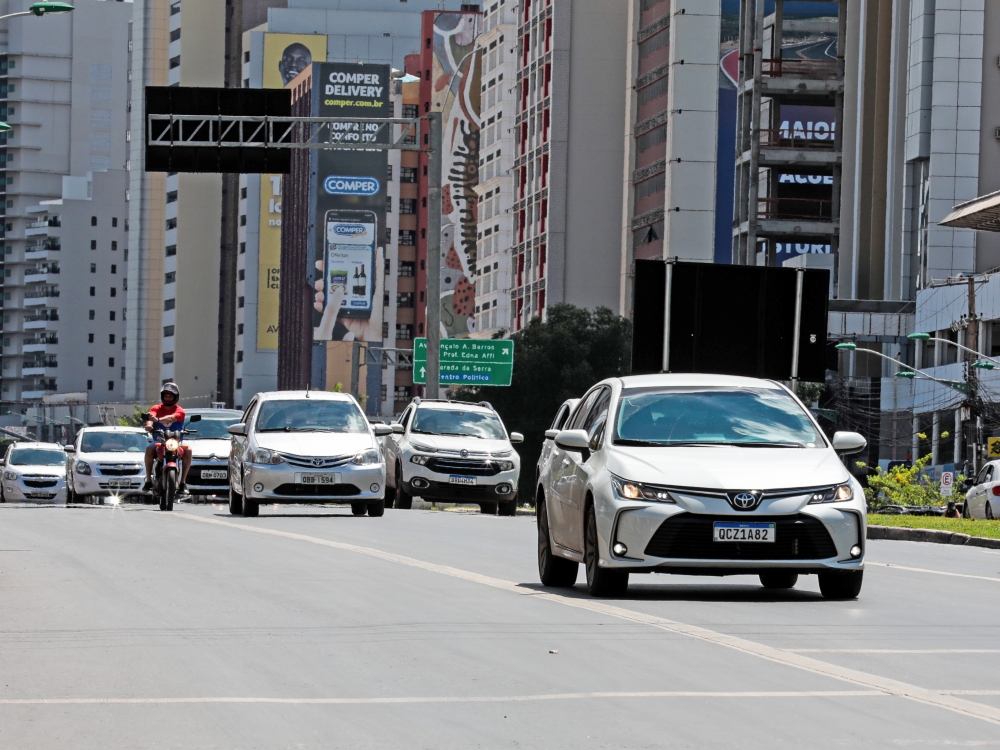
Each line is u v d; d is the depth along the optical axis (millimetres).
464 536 53750
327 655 22938
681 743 16391
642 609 29422
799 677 21016
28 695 19484
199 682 20484
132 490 94188
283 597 31094
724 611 29312
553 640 24641
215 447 95312
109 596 31281
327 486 66812
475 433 83562
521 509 99000
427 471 80375
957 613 30062
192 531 52969
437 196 108688
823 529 30875
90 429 98812
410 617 27750
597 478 31828
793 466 31641
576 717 17922
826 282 117688
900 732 17109
